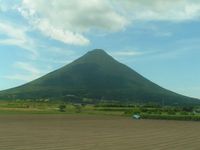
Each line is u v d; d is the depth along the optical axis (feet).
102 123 305.12
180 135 202.18
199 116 414.21
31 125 253.44
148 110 549.95
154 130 238.27
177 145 151.23
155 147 142.92
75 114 480.23
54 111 554.05
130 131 223.51
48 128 229.66
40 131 203.82
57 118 366.43
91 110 612.29
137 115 437.17
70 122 305.94
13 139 157.38
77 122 309.01
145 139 173.47
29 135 177.78
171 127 274.98
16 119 325.42
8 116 376.07
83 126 260.21
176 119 421.18
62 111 559.38
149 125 295.69
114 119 387.75
